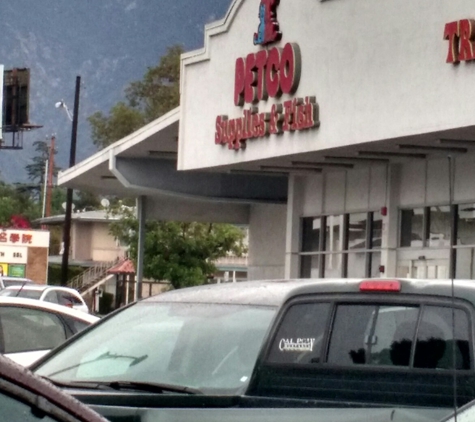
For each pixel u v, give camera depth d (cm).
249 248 3316
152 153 2884
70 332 1041
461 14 1681
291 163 2289
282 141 2131
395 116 1814
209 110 2395
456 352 478
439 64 1720
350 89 1933
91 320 1065
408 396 480
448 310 489
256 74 2212
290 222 2600
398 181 2231
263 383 511
